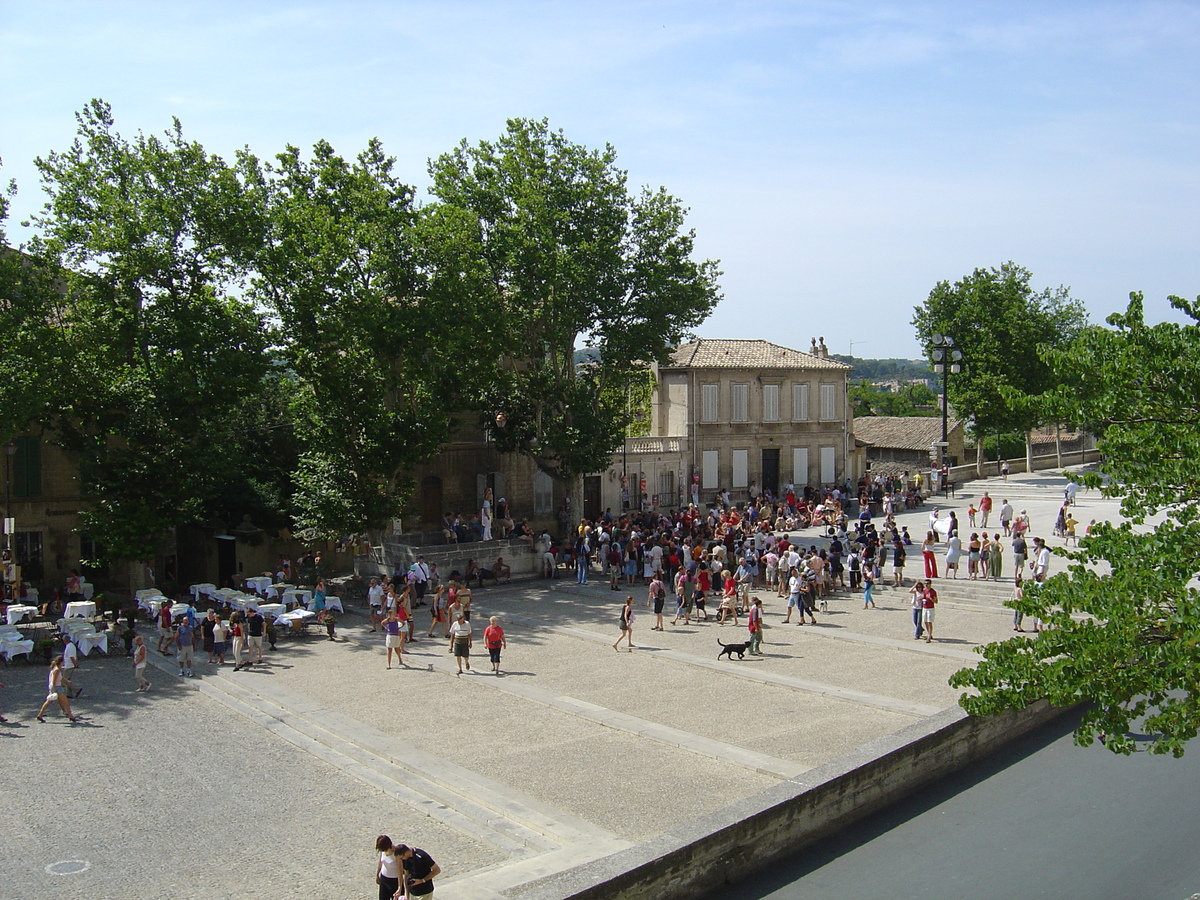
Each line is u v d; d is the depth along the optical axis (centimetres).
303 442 4153
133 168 3306
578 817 1517
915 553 4016
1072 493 4197
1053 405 1283
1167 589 1123
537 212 4116
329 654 2703
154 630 2988
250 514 4016
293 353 3475
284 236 3422
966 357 6206
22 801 1612
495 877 1292
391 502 3612
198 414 3431
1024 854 1473
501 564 3806
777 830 1435
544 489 4938
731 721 2025
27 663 2578
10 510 3500
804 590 3005
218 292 3494
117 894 1284
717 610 3225
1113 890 1363
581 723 2034
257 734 1988
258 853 1410
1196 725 1105
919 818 1606
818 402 5994
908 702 2139
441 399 3734
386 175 3731
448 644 2830
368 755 1838
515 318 4147
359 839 1459
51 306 3281
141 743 1927
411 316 3491
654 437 5428
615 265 4284
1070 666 1131
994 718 1941
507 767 1755
